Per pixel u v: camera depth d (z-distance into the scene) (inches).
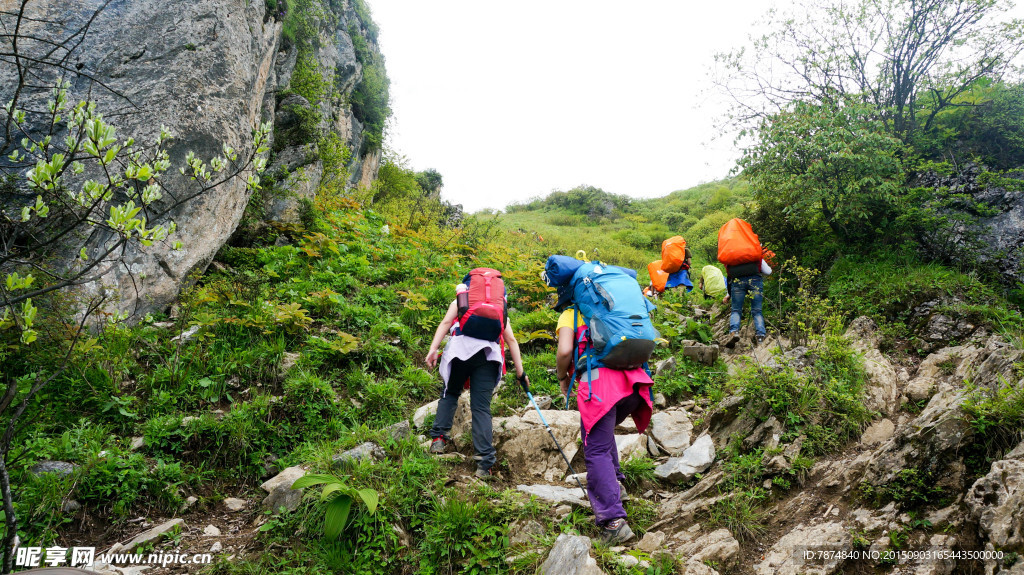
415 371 211.9
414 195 718.5
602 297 133.4
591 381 129.8
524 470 163.0
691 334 274.4
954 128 298.8
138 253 215.8
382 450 152.4
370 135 711.1
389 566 118.6
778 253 302.7
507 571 116.3
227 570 118.2
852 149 256.2
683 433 183.0
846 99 272.7
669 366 228.1
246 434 161.2
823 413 159.6
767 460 146.3
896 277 238.7
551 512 134.6
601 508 125.9
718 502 135.2
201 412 169.6
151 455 152.6
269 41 329.4
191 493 145.1
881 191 253.1
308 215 366.9
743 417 168.7
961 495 111.4
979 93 307.3
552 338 258.2
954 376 172.6
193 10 258.8
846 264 266.1
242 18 286.7
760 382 169.5
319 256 322.7
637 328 129.0
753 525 127.0
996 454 113.8
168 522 133.8
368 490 125.7
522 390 208.7
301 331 225.5
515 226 982.4
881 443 150.2
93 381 167.5
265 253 306.8
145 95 234.1
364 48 710.5
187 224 237.8
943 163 267.1
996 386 135.3
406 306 269.4
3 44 217.5
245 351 197.8
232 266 293.0
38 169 91.7
